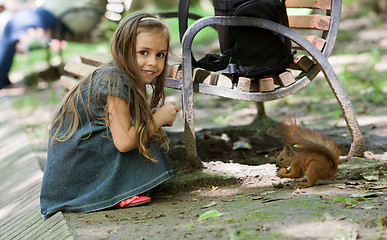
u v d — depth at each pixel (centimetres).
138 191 356
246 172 410
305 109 761
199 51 1400
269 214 291
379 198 314
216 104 859
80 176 361
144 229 298
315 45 423
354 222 267
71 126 361
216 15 429
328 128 614
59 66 1065
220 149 536
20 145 650
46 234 326
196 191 388
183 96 408
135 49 355
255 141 562
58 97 954
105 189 354
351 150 420
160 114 362
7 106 931
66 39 1041
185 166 462
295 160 356
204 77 414
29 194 457
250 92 421
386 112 682
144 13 368
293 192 344
